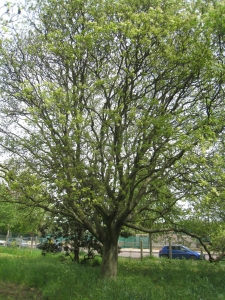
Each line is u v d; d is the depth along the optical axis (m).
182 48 10.28
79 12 11.98
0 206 26.88
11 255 22.95
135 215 13.02
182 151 9.98
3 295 10.39
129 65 11.20
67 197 10.66
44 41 12.12
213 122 10.01
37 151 11.44
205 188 10.66
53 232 18.36
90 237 17.66
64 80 12.24
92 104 11.98
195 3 10.74
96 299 8.88
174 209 13.70
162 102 11.41
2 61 12.33
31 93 11.02
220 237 14.09
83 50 11.41
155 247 37.41
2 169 11.25
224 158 10.80
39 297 10.15
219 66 9.65
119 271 14.17
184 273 13.22
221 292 9.99
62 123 10.23
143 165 10.75
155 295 9.15
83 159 11.27
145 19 10.20
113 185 11.38
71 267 13.64
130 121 11.27
